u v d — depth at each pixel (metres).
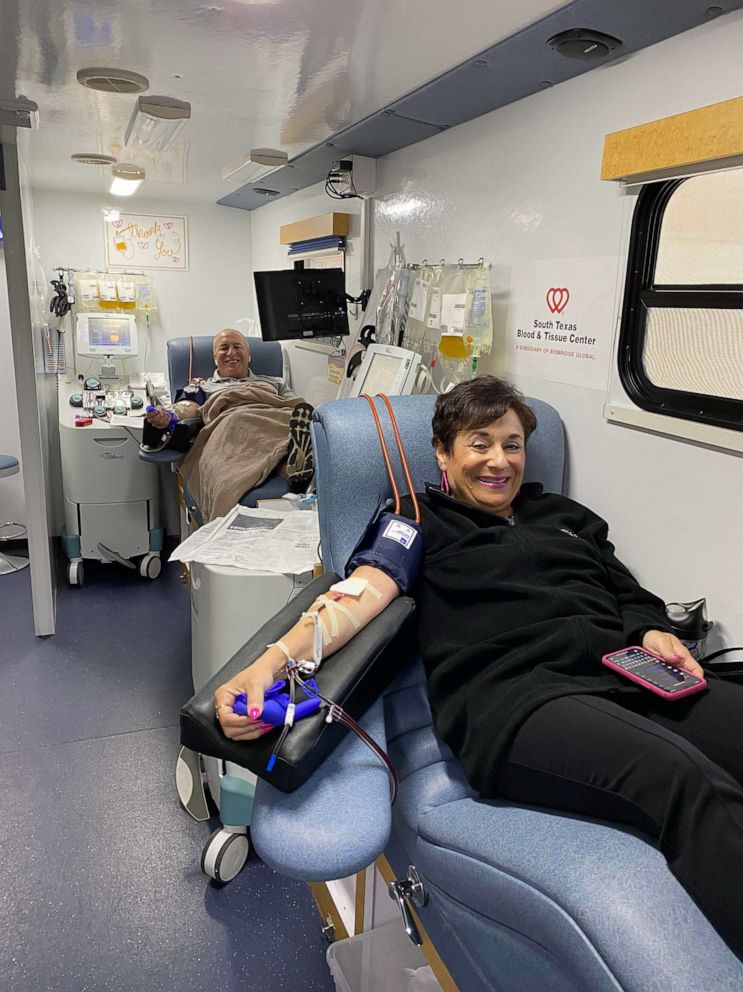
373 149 2.88
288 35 1.74
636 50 1.70
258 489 2.96
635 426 1.80
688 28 1.57
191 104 2.36
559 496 1.81
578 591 1.54
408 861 1.46
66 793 2.18
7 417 4.01
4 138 2.60
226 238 4.74
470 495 1.72
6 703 2.64
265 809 1.21
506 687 1.37
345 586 1.49
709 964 0.91
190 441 3.49
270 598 2.01
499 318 2.29
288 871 1.11
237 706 1.22
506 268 2.24
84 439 3.59
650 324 1.73
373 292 3.08
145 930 1.73
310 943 1.72
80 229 4.39
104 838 2.01
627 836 1.13
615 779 1.15
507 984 1.16
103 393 4.15
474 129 2.35
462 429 1.69
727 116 1.39
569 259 1.97
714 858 0.98
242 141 2.88
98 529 3.71
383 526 1.62
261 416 3.35
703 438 1.59
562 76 1.90
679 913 0.97
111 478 3.67
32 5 1.58
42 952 1.66
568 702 1.27
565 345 2.01
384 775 1.31
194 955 1.67
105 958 1.66
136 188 4.01
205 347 4.35
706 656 1.59
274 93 2.22
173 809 2.13
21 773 2.26
